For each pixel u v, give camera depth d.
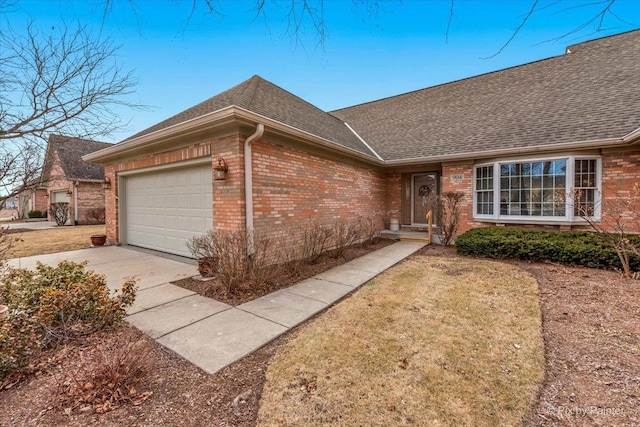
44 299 3.11
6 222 19.86
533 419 2.09
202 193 6.75
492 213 8.77
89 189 18.31
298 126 7.18
